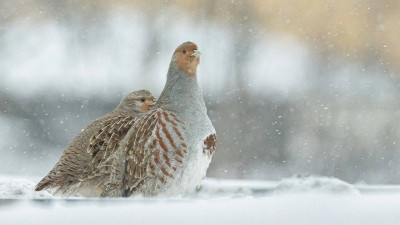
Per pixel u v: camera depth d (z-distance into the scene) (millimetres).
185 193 6340
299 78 16594
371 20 17766
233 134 14945
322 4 18016
